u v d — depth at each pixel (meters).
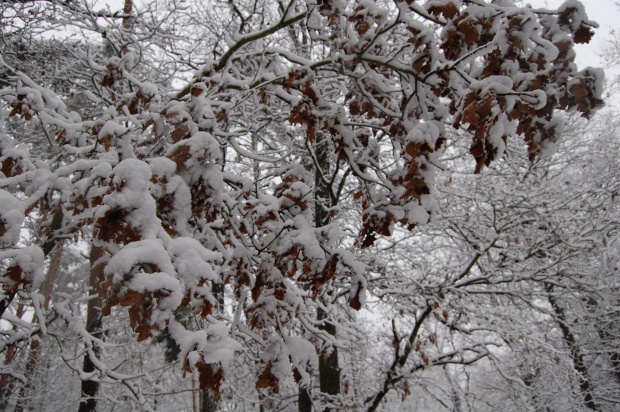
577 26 2.39
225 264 3.50
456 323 7.14
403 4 2.67
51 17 5.26
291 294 3.40
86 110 6.71
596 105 2.41
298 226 2.92
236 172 6.96
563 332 9.57
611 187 7.90
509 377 6.96
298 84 3.25
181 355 1.77
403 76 3.10
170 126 2.76
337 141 3.46
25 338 4.64
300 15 3.53
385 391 6.92
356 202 6.99
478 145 2.17
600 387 9.39
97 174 2.02
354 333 6.22
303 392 6.66
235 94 4.54
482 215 7.53
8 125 6.97
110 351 9.31
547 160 8.51
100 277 1.79
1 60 3.65
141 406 4.80
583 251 7.55
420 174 2.44
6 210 2.20
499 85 2.05
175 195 2.24
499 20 2.33
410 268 7.91
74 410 10.38
